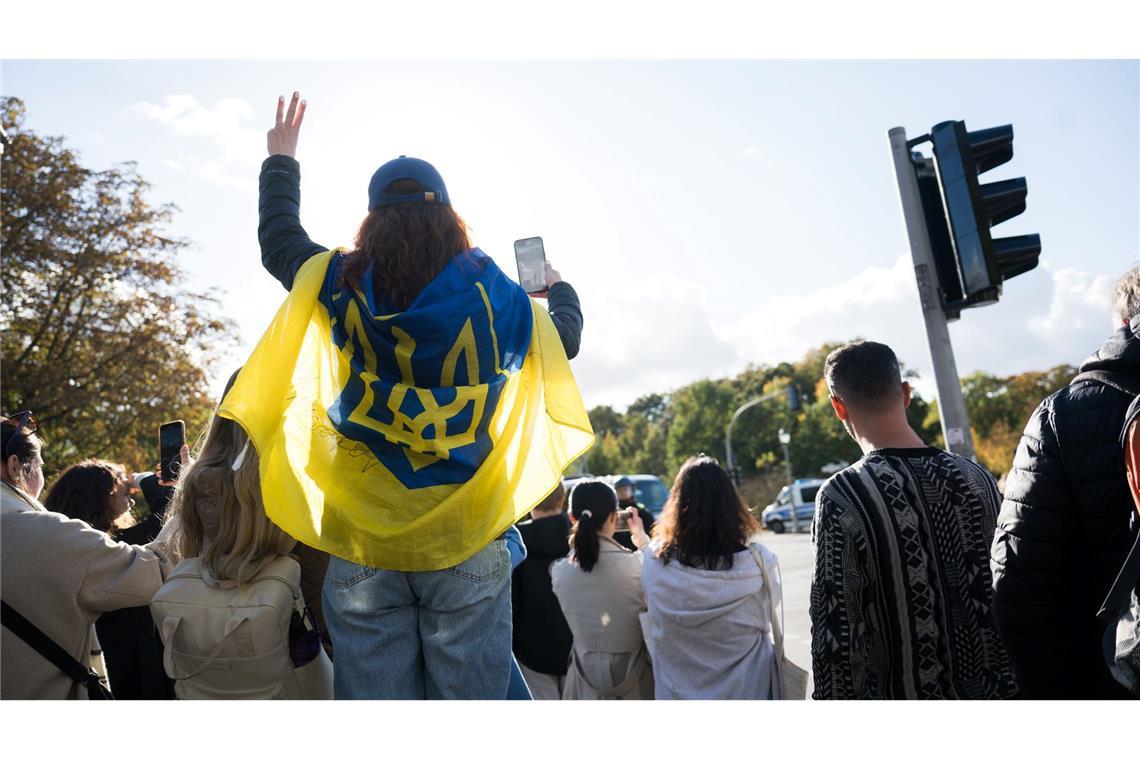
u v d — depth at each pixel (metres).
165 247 22.11
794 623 12.18
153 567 2.77
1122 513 2.00
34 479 2.99
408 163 2.25
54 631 2.66
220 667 2.35
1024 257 5.15
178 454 3.33
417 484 2.03
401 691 2.03
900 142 5.46
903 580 2.38
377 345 2.04
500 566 2.13
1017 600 2.10
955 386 5.23
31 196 20.36
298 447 2.10
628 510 4.48
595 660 3.93
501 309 2.16
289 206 2.40
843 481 2.46
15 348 20.59
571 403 2.20
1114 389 2.05
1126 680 1.85
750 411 85.81
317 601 2.61
